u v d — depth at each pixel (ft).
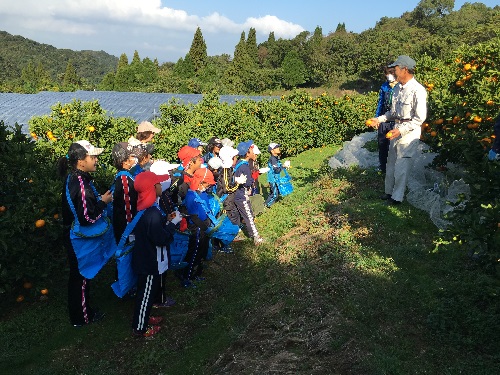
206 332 14.38
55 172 18.11
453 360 11.25
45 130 25.43
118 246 14.02
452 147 19.89
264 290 16.08
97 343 14.10
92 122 25.81
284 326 13.41
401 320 13.03
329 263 16.89
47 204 15.78
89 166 13.87
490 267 14.26
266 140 42.98
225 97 75.05
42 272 15.70
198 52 239.91
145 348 13.82
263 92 208.85
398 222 19.66
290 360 11.70
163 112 41.14
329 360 11.52
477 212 12.75
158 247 13.61
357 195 24.08
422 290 14.37
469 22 247.91
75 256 13.87
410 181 22.74
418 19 297.94
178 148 33.58
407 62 19.29
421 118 19.66
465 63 23.63
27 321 15.19
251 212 21.68
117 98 69.82
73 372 12.76
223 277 18.26
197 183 17.38
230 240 20.27
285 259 18.34
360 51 187.62
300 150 49.98
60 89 177.47
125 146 14.66
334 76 195.11
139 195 13.51
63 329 14.82
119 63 291.99
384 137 25.03
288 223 23.47
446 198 20.01
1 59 502.38
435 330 12.48
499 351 11.30
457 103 20.18
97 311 15.48
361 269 15.92
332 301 14.35
